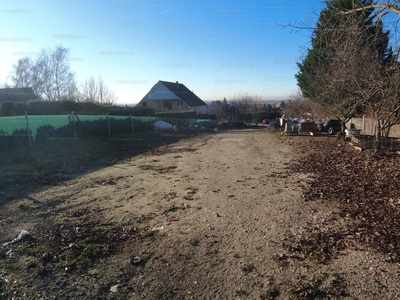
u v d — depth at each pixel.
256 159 10.14
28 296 2.63
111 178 7.28
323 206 4.93
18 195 5.70
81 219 4.48
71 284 2.83
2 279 2.87
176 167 8.82
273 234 3.87
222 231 4.00
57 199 5.46
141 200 5.47
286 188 6.15
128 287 2.79
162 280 2.89
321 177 7.04
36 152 10.28
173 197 5.65
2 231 3.99
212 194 5.80
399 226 3.95
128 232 4.00
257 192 5.88
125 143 15.13
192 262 3.21
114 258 3.31
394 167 7.52
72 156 10.47
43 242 3.65
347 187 6.02
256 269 3.05
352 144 12.52
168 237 3.84
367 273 2.91
